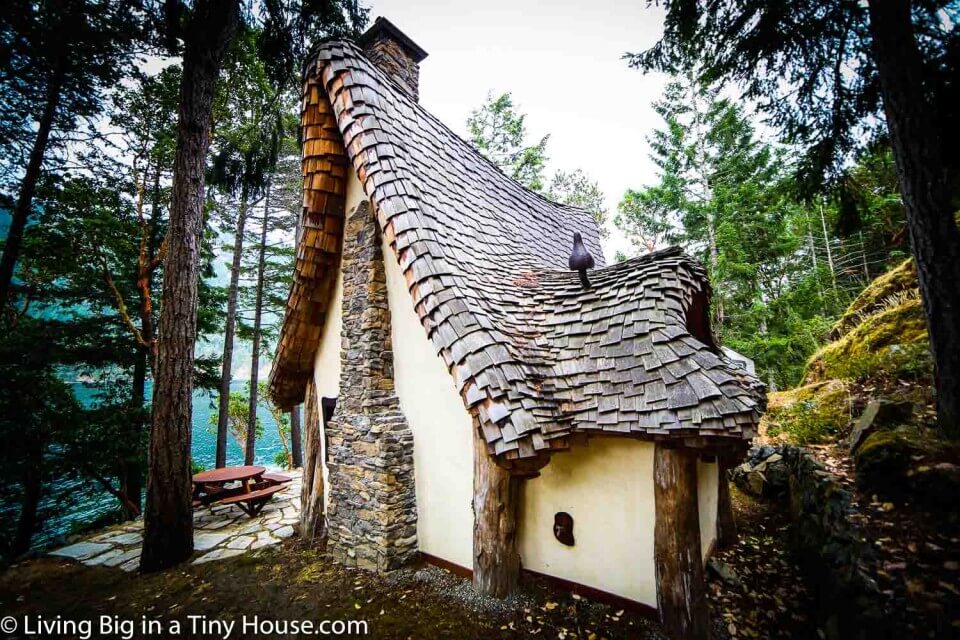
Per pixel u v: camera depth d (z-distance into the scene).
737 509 6.26
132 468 10.16
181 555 5.58
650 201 18.22
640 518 3.66
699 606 3.23
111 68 8.45
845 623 2.86
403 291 5.27
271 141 6.85
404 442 4.97
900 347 6.23
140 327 11.36
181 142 5.95
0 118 8.18
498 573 3.98
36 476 8.79
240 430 18.69
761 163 15.94
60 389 9.70
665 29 5.32
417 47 7.05
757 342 13.86
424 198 4.54
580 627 3.50
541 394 3.48
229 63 9.99
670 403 3.08
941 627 2.26
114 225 10.04
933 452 3.47
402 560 4.75
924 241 4.04
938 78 4.37
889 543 3.01
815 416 6.12
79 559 5.82
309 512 6.27
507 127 20.78
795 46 4.95
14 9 6.70
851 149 5.39
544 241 7.52
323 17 5.96
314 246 5.93
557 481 4.15
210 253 12.77
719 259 14.88
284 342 6.57
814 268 16.45
